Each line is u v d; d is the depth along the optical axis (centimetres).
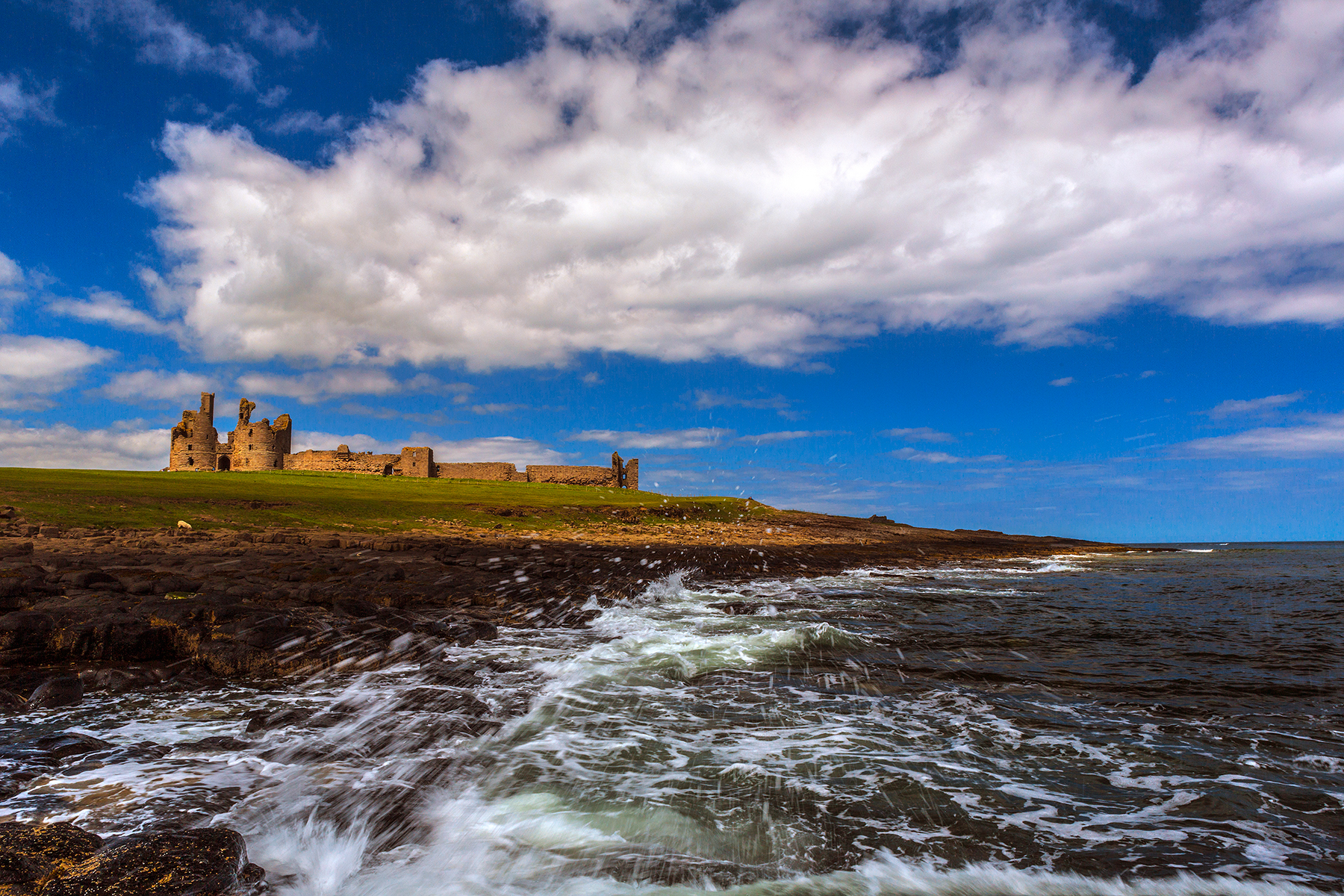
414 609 1472
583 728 771
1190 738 754
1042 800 590
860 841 510
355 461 8450
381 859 461
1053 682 1010
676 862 470
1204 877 464
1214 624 1593
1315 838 525
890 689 966
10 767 582
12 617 951
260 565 1788
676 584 2308
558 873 450
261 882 415
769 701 898
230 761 621
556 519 4934
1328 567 4128
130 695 844
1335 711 865
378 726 727
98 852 401
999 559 5059
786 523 6862
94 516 2872
